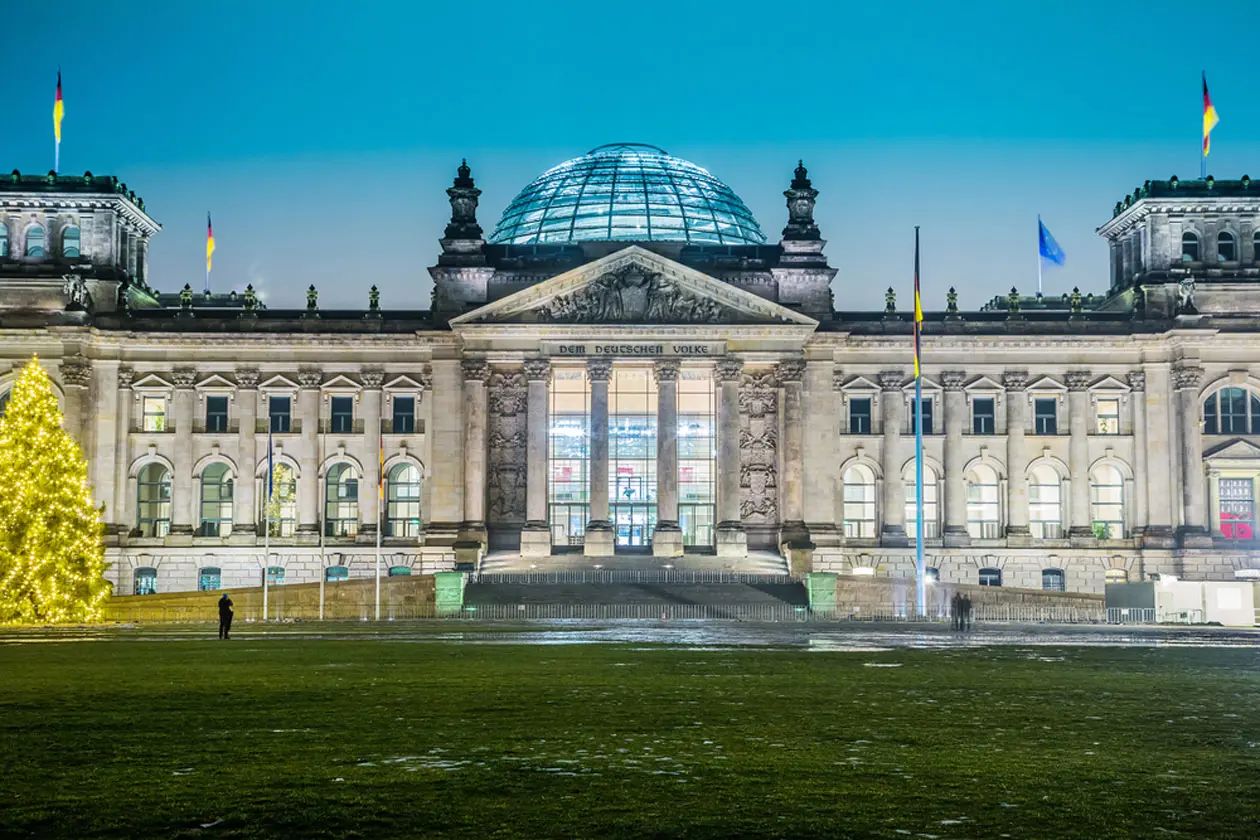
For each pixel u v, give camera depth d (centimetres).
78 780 2911
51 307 15925
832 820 2527
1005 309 19162
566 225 17750
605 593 12762
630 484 15775
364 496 15862
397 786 2836
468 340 15250
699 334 15162
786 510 15325
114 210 16062
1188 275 16012
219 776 2952
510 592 12875
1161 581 11288
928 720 3916
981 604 11994
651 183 18138
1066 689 4869
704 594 12800
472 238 15800
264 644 7656
